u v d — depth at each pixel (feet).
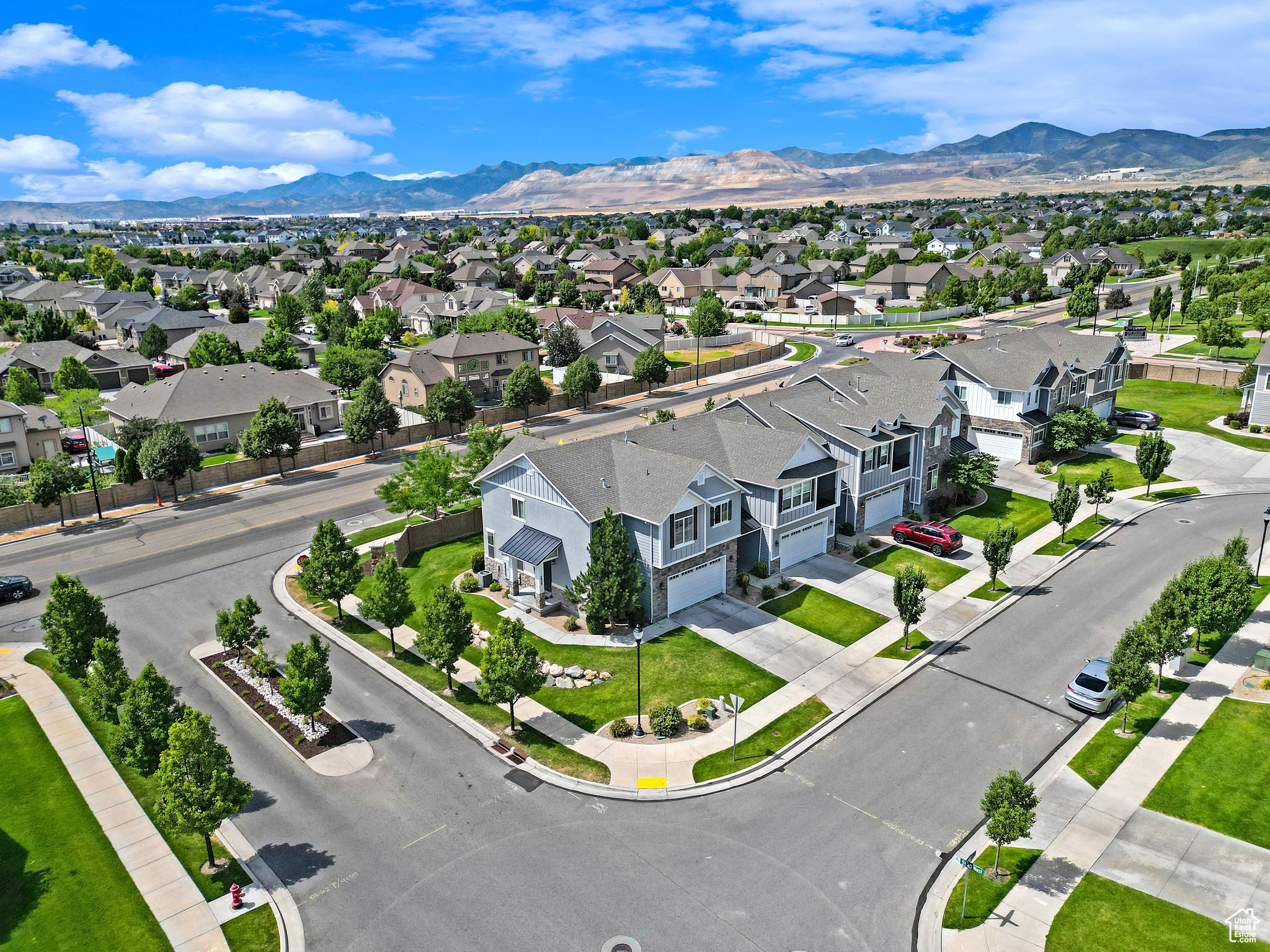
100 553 156.97
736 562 134.10
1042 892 71.67
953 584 135.44
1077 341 214.07
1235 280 374.63
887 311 465.06
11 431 209.15
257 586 141.38
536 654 95.71
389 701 104.83
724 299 529.45
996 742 93.91
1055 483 179.83
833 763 90.68
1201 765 88.22
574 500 120.47
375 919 70.13
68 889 74.33
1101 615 122.93
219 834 81.00
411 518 171.42
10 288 546.67
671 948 66.39
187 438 190.49
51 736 99.14
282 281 560.20
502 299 428.97
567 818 82.58
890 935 67.51
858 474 149.69
